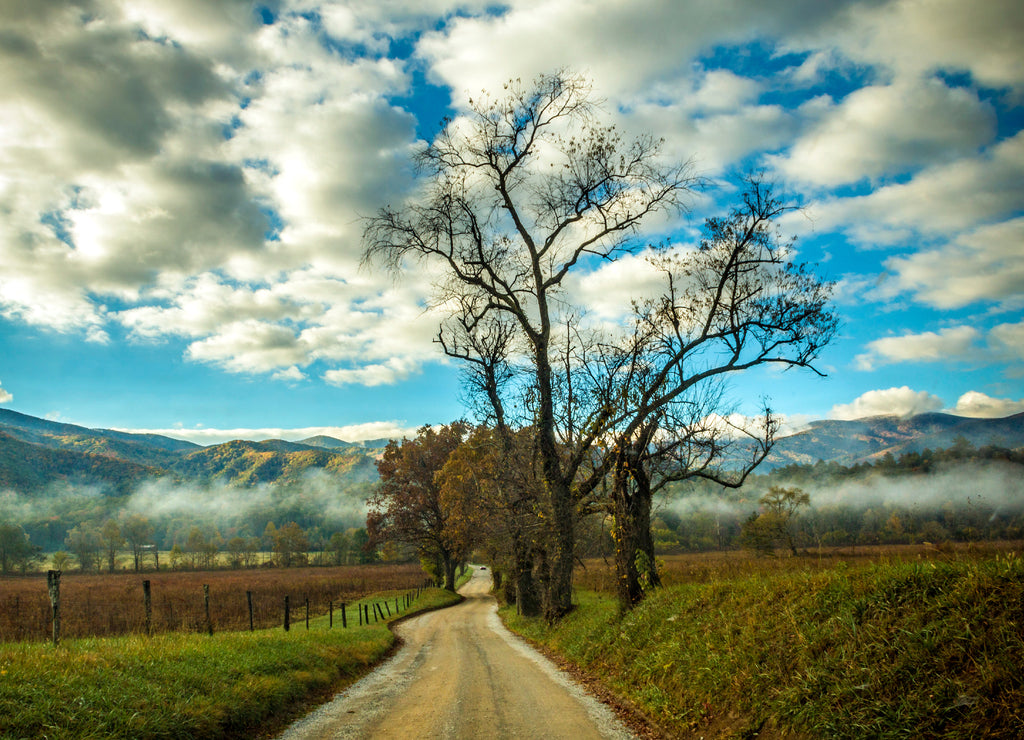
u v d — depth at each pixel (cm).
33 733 552
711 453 1650
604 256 2045
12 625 1919
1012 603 529
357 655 1497
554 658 1548
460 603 5172
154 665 852
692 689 800
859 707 545
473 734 753
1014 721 430
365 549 5916
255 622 2525
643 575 1467
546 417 2031
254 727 816
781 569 1080
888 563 754
